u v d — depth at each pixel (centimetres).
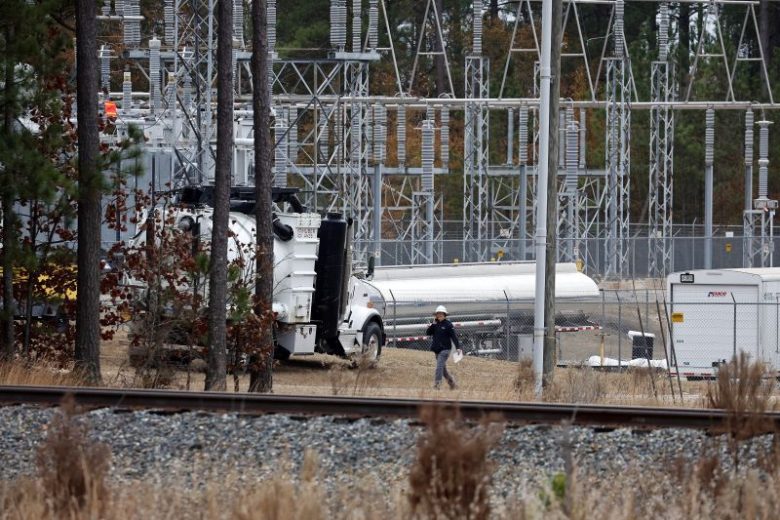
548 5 9350
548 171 9650
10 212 9488
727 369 6544
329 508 4662
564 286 16000
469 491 4516
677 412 6100
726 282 13625
